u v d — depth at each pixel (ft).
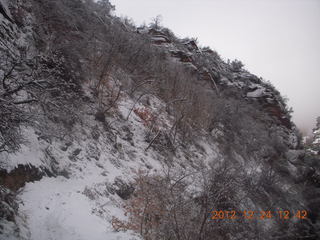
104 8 106.01
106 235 25.57
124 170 46.24
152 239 31.09
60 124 38.93
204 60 158.71
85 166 38.75
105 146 48.93
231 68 198.90
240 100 134.41
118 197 37.88
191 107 89.76
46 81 25.38
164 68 100.73
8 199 20.77
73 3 78.13
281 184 80.33
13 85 25.22
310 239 61.98
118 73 76.79
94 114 53.47
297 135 183.11
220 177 36.42
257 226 40.09
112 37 82.99
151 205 37.73
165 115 83.35
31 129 32.24
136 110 72.08
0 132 21.27
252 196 55.26
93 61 67.56
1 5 41.78
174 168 59.82
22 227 19.74
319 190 95.96
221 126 108.37
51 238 21.20
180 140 77.05
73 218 25.45
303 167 120.78
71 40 57.77
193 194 38.50
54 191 28.32
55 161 33.27
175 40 165.37
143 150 58.85
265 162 105.60
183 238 30.58
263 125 133.39
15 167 24.57
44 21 55.52
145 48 98.02
